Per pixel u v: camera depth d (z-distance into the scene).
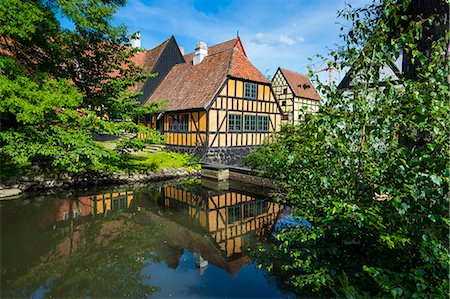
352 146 3.00
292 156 3.10
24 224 6.89
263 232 6.48
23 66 8.62
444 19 2.77
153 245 5.99
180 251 5.68
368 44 2.69
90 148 9.34
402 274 2.41
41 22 7.92
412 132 2.82
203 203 9.20
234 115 15.17
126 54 10.58
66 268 4.96
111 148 14.26
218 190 10.83
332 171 3.15
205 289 4.19
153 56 21.28
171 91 17.94
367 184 2.76
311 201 3.31
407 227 2.34
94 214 7.91
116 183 11.17
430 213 2.18
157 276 4.65
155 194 10.20
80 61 10.19
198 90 15.64
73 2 8.44
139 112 11.30
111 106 10.53
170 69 20.86
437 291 2.12
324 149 3.16
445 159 2.09
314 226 3.29
